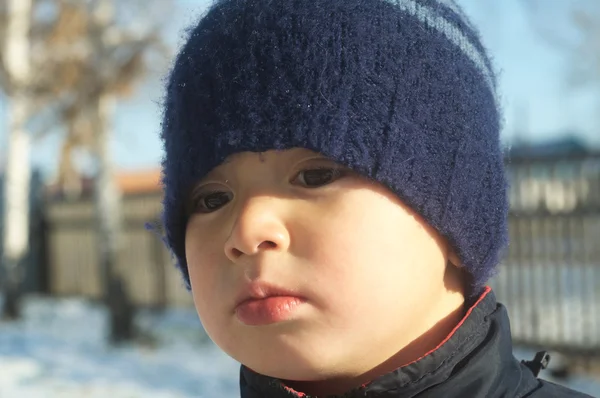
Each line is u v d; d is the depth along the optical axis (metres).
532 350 6.22
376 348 1.07
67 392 5.75
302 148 1.08
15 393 5.75
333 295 1.02
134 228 9.98
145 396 5.63
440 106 1.14
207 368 6.59
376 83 1.10
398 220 1.08
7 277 9.73
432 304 1.15
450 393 1.12
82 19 8.51
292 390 1.13
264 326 1.04
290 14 1.13
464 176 1.16
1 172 12.46
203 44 1.20
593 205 6.02
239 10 1.18
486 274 1.27
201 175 1.16
